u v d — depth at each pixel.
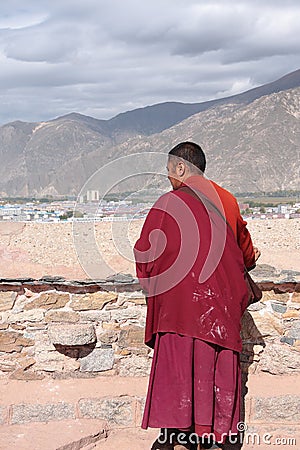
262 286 3.74
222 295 2.79
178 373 2.76
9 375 3.70
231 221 2.97
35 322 3.70
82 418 3.49
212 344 2.78
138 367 3.74
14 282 3.66
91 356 3.71
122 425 3.51
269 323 3.75
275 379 3.73
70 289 3.71
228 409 2.82
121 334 3.72
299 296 3.74
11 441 3.21
